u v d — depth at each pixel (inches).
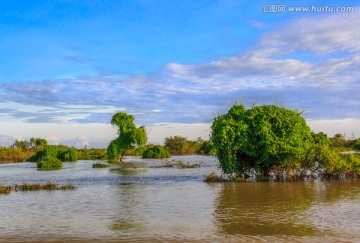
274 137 1207.6
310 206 768.3
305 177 1242.6
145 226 631.2
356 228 588.1
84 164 2544.3
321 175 1233.4
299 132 1237.1
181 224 640.4
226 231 590.9
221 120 1266.0
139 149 3115.2
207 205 810.2
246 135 1235.2
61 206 831.7
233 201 852.0
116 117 2869.1
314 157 1216.2
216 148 1259.8
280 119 1222.3
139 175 1572.3
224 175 1362.0
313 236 550.6
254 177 1322.6
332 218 657.6
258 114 1250.0
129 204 843.4
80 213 749.3
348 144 3508.9
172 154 4375.0
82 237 572.7
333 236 548.1
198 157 3388.3
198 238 555.2
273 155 1221.1
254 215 698.8
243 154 1277.1
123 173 1690.5
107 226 636.1
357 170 1211.2
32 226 645.3
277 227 607.2
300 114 1273.4
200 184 1191.6
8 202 895.1
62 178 1503.4
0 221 687.7
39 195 1000.9
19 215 739.4
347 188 1003.3
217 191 1014.4
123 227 626.8
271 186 1080.8
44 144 4616.1
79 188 1146.0
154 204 837.2
